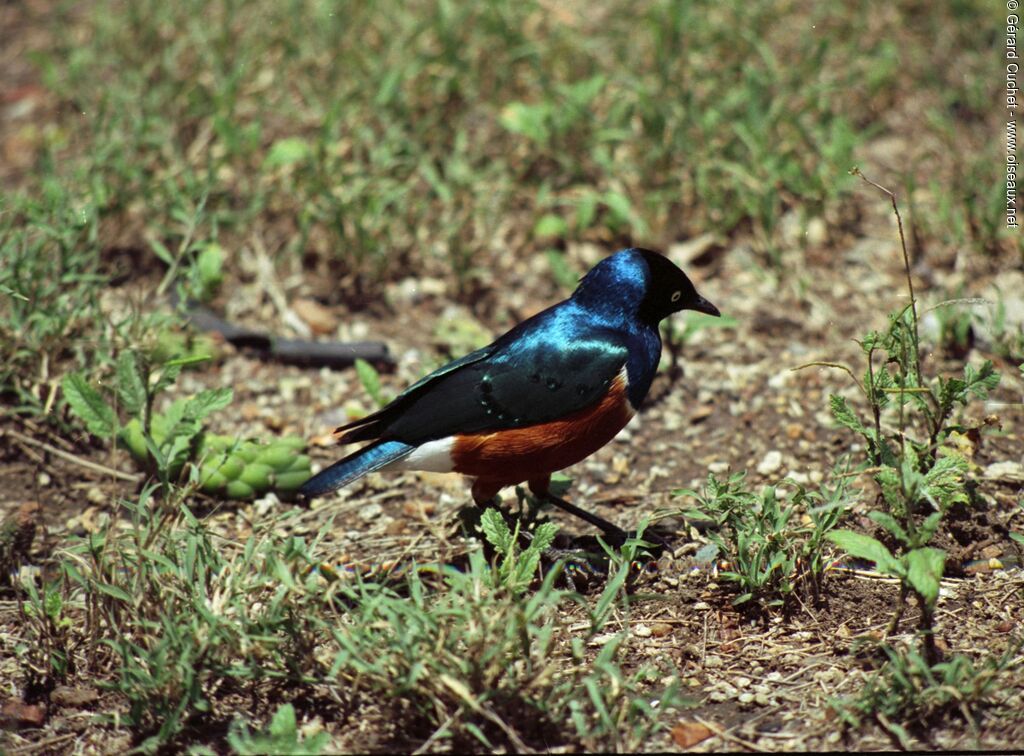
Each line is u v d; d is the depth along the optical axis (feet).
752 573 28.45
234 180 47.34
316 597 26.76
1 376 36.76
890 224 45.62
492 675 24.50
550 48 51.29
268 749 23.32
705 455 36.50
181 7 54.13
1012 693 25.41
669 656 27.89
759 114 46.52
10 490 35.06
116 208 43.52
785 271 43.96
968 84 51.47
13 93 54.34
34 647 27.68
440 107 48.83
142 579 27.09
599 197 45.19
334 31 52.11
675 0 51.80
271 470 34.73
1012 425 35.81
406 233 45.57
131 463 36.24
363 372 37.78
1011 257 43.29
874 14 55.77
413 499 35.22
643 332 31.96
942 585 29.48
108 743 25.88
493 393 30.40
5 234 39.78
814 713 25.76
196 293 39.09
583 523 33.91
